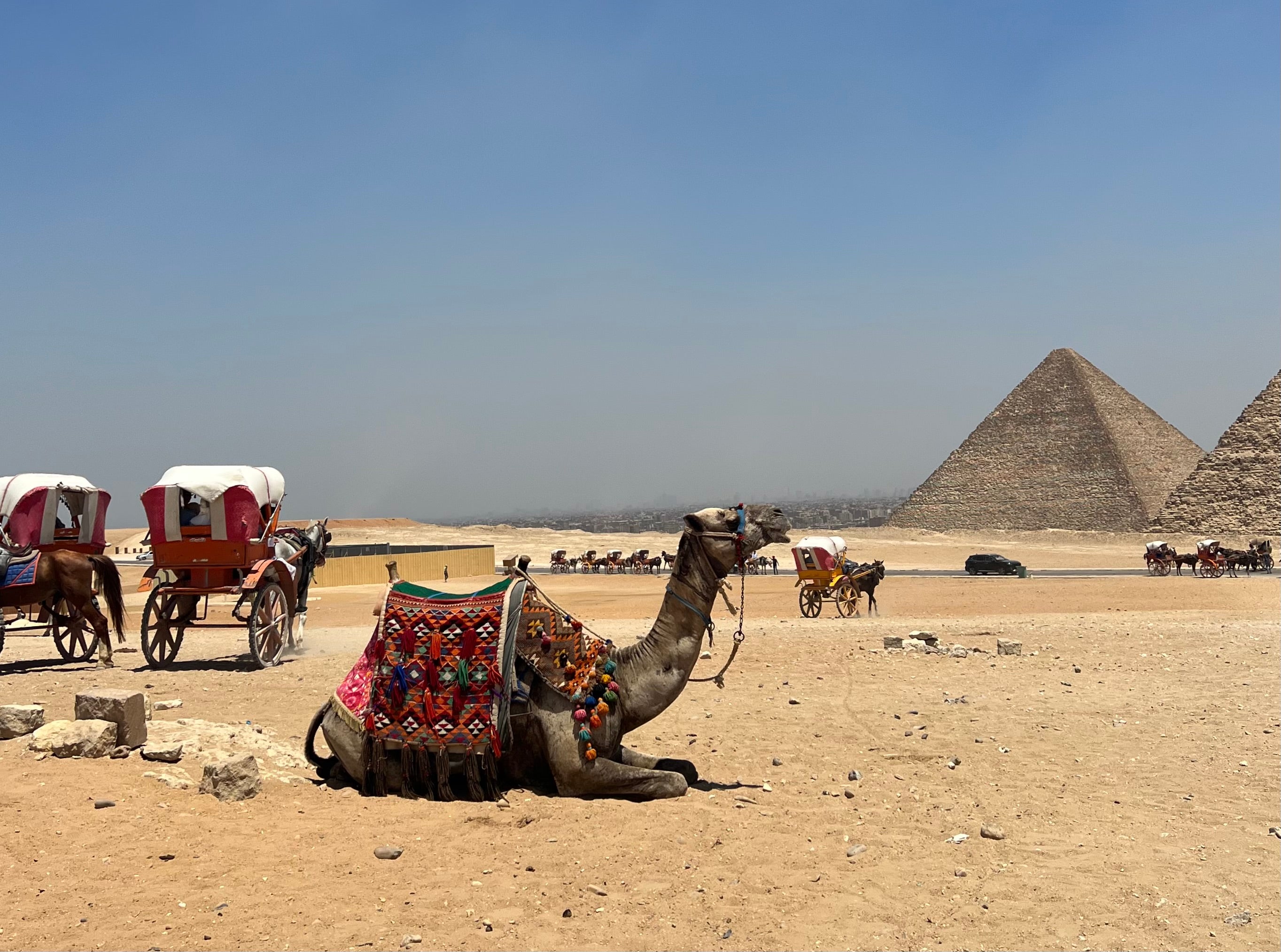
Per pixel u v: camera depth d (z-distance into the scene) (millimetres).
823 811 8289
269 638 17344
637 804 8328
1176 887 6578
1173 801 8695
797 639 22312
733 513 8648
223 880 6312
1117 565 103875
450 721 8234
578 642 8586
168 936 5484
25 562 16297
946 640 22797
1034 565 104125
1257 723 12203
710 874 6727
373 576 57250
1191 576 78375
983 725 12086
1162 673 16547
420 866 6727
